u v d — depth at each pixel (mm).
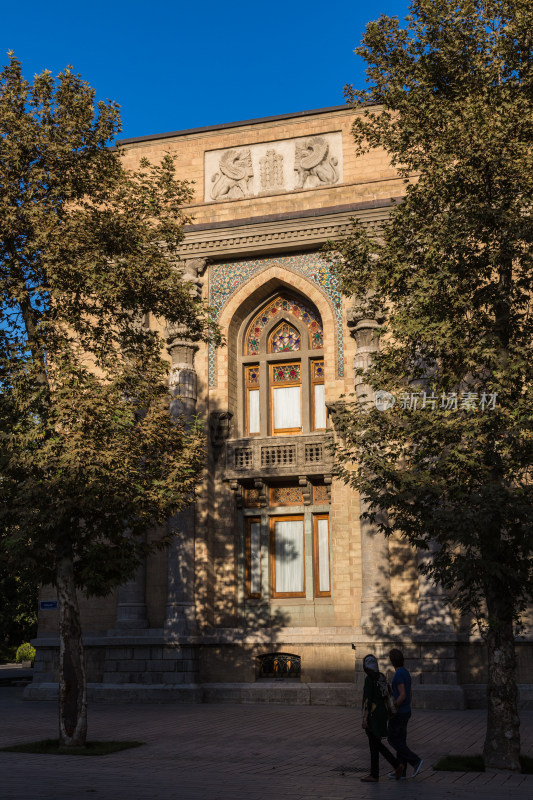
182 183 20000
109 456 16172
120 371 18234
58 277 17172
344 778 13172
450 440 15078
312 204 28938
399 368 16344
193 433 19641
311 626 27188
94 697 26516
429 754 15578
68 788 11898
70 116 18438
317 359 29219
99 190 19094
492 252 15375
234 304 29344
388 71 17547
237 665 26719
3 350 17375
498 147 15133
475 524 13875
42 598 28656
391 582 25703
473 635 24469
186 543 27250
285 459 28016
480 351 14617
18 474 16672
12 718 21828
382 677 13258
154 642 26500
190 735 18141
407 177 17234
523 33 16281
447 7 16891
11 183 17625
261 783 12555
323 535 27938
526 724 19938
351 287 17266
